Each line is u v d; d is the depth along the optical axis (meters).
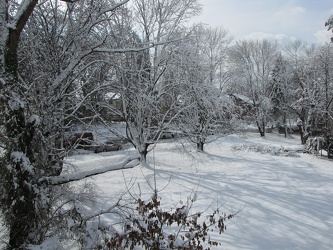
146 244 5.50
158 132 19.41
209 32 26.39
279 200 12.44
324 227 9.79
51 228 6.27
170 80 18.31
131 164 7.01
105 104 16.67
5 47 5.83
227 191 13.60
